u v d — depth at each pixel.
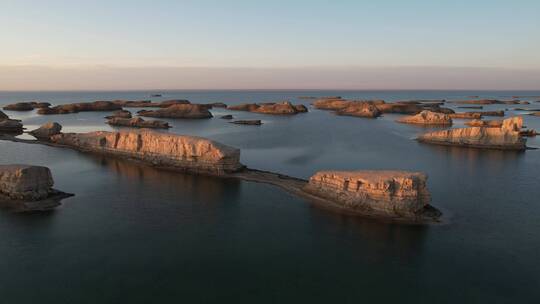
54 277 34.62
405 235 43.59
